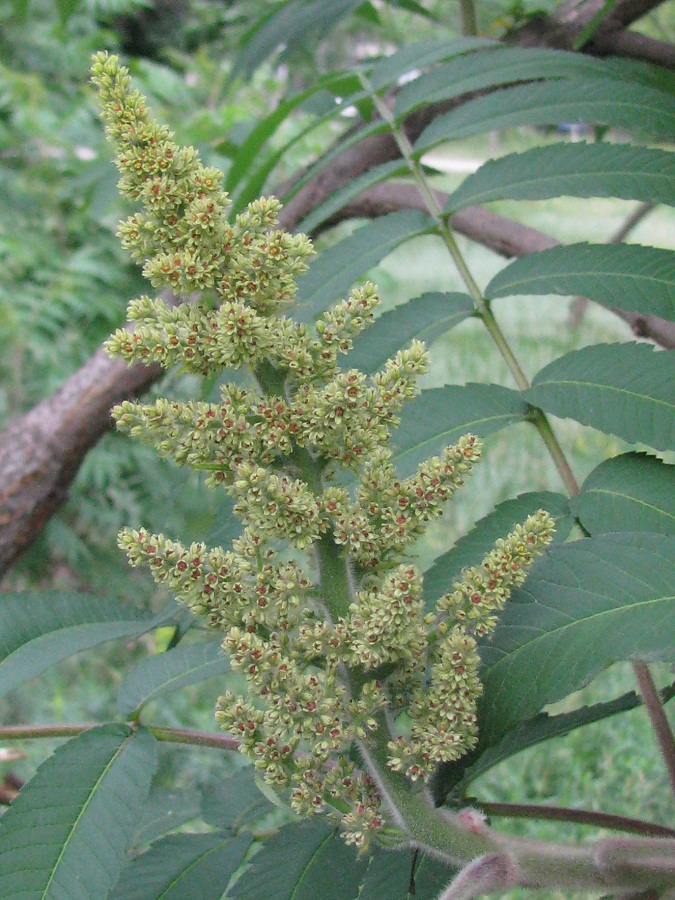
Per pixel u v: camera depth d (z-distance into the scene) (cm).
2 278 111
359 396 26
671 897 27
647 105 39
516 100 41
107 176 63
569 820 34
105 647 120
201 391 35
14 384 117
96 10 134
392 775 27
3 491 67
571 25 62
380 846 31
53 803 29
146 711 100
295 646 26
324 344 27
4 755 44
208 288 26
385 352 37
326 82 46
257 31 58
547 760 87
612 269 35
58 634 36
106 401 68
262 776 27
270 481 25
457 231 65
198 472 39
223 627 26
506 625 28
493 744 27
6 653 35
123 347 25
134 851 41
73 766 30
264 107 107
